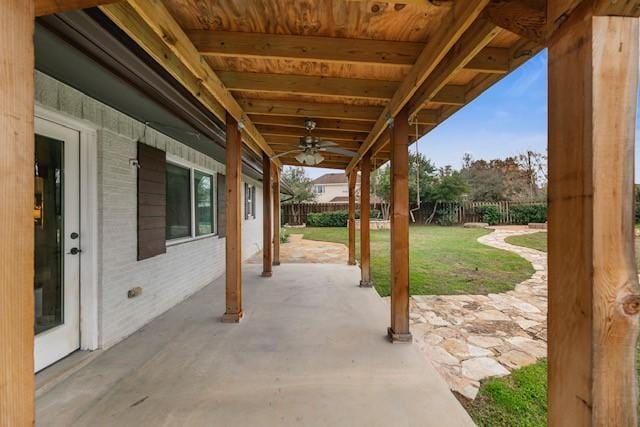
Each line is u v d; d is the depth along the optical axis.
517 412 2.04
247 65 2.52
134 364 2.42
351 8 1.77
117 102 2.48
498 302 4.33
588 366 0.81
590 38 0.81
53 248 2.38
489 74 2.36
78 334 2.56
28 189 0.72
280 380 2.19
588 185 0.82
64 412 1.84
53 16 1.32
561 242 0.91
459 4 1.53
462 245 9.81
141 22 1.71
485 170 23.72
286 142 5.12
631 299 0.80
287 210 19.44
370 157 5.04
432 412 1.86
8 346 0.69
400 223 2.87
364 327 3.21
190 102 2.58
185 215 4.48
